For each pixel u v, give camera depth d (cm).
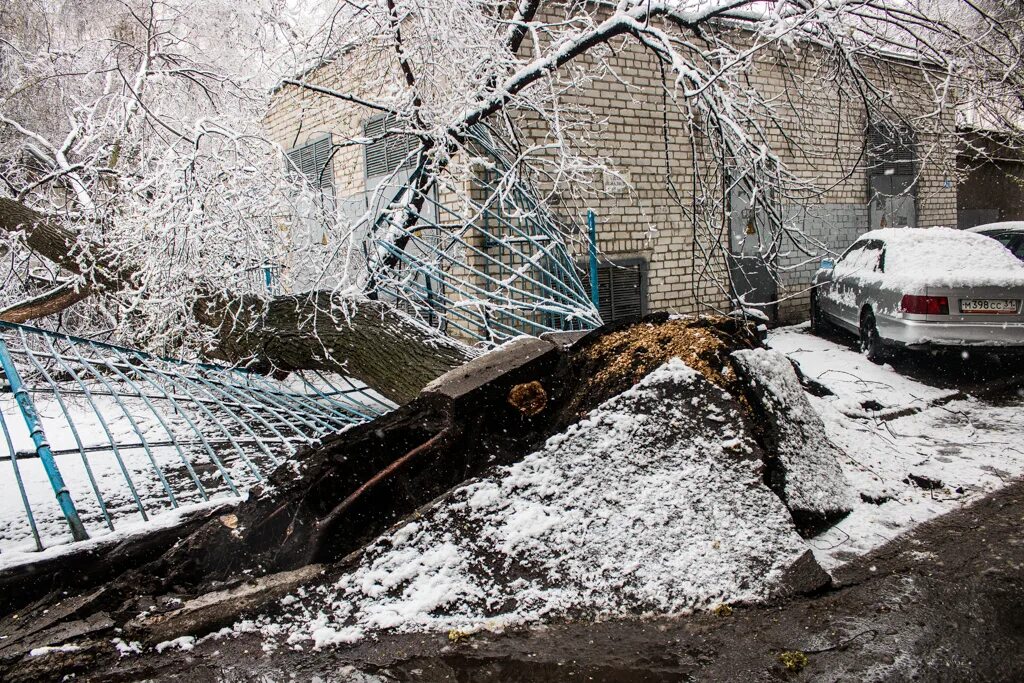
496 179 634
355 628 268
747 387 375
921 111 652
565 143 580
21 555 294
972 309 685
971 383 697
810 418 407
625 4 536
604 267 893
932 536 351
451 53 540
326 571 299
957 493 414
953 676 233
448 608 278
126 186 569
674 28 680
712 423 332
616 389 352
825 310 926
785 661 242
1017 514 379
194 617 276
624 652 250
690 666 241
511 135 576
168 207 469
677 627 265
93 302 669
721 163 529
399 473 329
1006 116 650
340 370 506
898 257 770
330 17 606
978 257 746
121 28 1018
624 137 897
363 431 331
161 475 354
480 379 346
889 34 612
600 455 323
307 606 282
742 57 462
